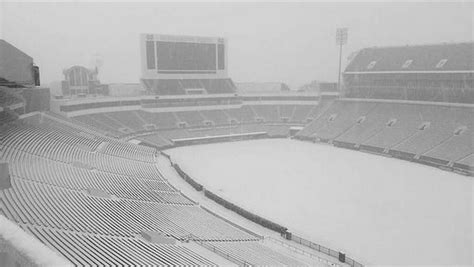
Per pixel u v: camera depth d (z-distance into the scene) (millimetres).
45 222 18016
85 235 18047
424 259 21500
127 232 20312
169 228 23078
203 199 32906
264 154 53594
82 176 30750
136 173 37625
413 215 28781
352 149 57312
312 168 44719
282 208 30656
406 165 46500
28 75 17422
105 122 59219
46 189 24219
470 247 23047
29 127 40344
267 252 21109
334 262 20828
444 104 57156
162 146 57594
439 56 60062
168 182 36781
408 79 61750
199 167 45281
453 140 49094
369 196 33688
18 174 24797
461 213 28984
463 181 38562
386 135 56344
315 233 25484
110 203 25734
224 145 61406
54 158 32938
